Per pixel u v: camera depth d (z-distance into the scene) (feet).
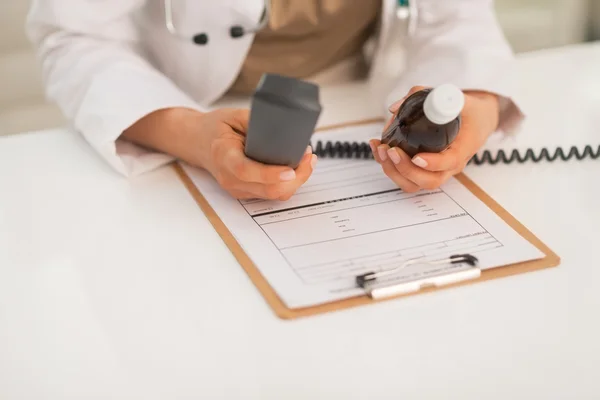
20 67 4.74
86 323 1.73
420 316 1.74
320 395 1.51
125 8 2.86
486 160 2.47
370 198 2.24
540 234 2.07
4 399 1.50
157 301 1.80
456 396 1.51
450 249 1.97
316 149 2.49
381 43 3.13
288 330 1.69
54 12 2.77
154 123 2.50
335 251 1.97
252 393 1.51
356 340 1.66
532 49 5.51
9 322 1.73
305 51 3.09
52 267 1.94
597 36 5.49
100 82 2.58
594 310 1.76
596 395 1.52
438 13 3.02
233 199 2.24
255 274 1.88
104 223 2.14
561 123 2.74
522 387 1.54
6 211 2.20
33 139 2.68
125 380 1.55
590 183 2.35
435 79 2.71
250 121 1.87
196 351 1.63
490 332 1.69
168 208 2.22
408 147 2.13
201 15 2.83
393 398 1.50
